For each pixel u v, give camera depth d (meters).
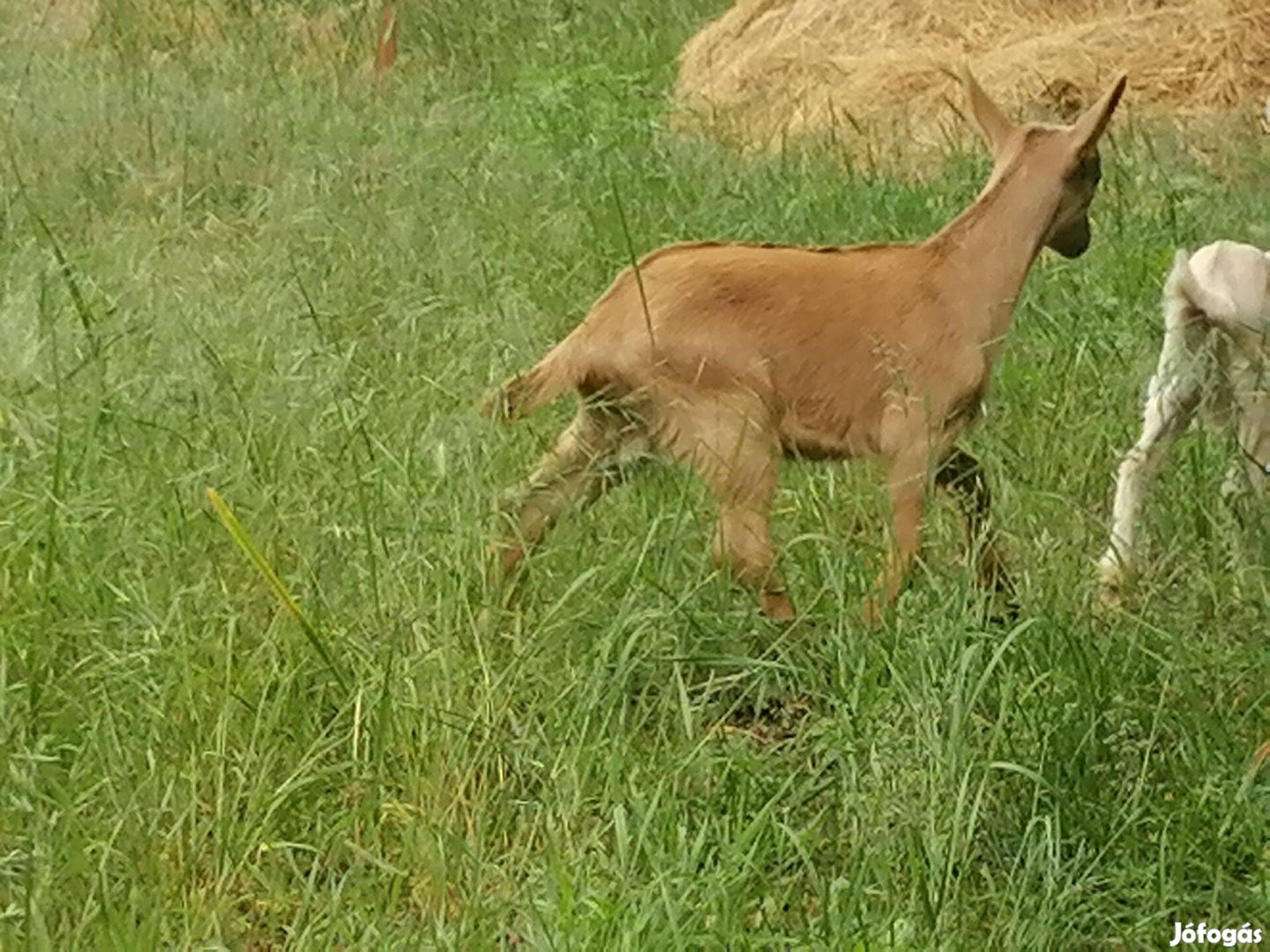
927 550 2.41
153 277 3.26
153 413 2.51
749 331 2.29
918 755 1.88
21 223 3.75
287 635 2.03
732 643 2.18
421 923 1.73
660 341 2.27
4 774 1.77
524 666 2.02
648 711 2.04
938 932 1.70
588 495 2.36
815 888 1.75
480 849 1.79
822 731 1.98
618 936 1.62
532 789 1.91
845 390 2.32
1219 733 1.99
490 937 1.66
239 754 1.86
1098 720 1.98
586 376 2.30
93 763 1.83
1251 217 3.87
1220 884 1.78
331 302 3.20
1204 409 2.55
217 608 2.07
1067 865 1.81
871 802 1.82
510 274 3.39
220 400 2.55
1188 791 1.91
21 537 2.11
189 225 3.75
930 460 2.28
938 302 2.36
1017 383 2.98
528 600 2.19
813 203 3.91
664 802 1.84
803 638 2.20
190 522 2.20
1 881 1.67
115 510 2.20
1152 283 3.44
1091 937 1.77
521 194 4.04
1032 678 2.06
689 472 2.29
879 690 2.01
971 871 1.81
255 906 1.74
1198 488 2.51
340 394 2.58
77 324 2.87
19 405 2.42
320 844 1.80
